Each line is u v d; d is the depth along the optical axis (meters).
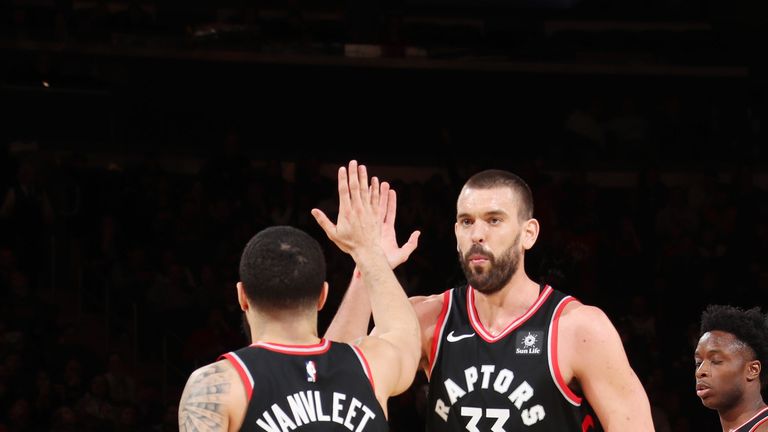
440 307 8.61
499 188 8.07
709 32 34.53
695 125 33.16
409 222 27.25
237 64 33.12
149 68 32.59
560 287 25.09
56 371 23.19
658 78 34.00
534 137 33.84
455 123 33.88
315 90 33.59
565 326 8.02
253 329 6.76
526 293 8.31
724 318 9.31
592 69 33.94
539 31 38.47
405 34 34.66
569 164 32.44
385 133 33.81
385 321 7.12
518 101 34.00
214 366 6.42
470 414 8.09
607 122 33.00
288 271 6.58
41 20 33.03
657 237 28.55
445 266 26.66
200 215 27.25
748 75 33.91
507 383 8.01
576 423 7.97
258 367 6.41
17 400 21.81
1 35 31.56
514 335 8.12
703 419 22.95
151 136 32.38
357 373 6.60
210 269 25.91
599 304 26.30
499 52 33.94
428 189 28.38
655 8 38.72
